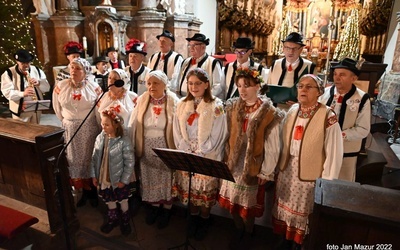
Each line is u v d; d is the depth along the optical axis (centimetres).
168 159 195
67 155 294
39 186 246
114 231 272
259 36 1227
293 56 315
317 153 203
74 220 260
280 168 221
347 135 246
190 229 267
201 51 349
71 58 393
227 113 234
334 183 170
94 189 308
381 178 346
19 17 656
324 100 270
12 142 245
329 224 153
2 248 227
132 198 309
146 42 665
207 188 242
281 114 219
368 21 1009
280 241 246
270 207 298
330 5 1191
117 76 275
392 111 576
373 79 439
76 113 288
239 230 254
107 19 634
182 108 241
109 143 251
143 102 261
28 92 355
